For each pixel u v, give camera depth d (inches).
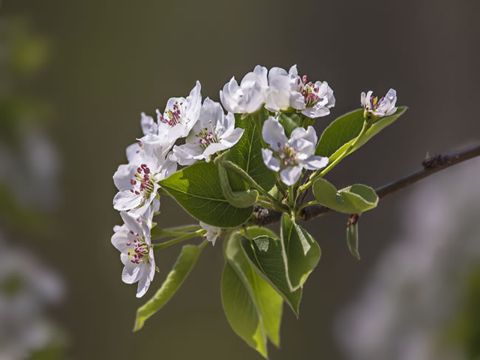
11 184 58.0
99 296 95.7
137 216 35.1
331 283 97.7
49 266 93.0
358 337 58.7
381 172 99.7
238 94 34.7
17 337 55.7
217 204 34.9
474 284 53.1
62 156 96.5
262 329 36.9
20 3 97.6
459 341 52.9
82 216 96.8
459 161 37.6
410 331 54.9
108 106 100.5
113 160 100.0
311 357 97.3
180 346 98.6
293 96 34.6
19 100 59.2
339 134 36.1
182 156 34.9
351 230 35.2
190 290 99.6
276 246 34.8
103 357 95.6
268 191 35.0
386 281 57.3
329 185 34.2
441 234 55.4
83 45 100.2
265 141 34.0
